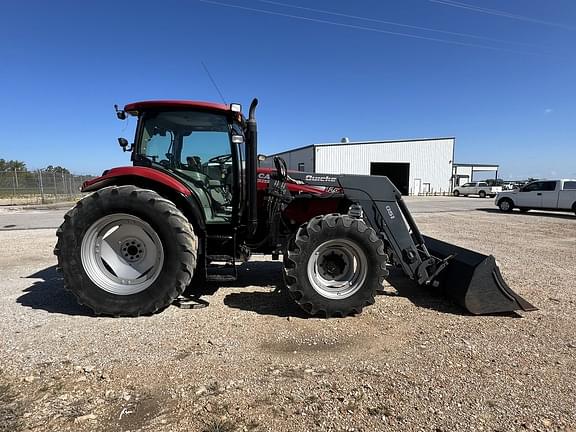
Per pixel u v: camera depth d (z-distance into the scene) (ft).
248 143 13.61
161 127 14.56
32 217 45.19
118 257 12.96
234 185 14.35
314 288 12.55
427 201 88.33
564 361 9.76
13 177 74.79
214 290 15.46
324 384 8.54
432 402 7.92
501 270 19.67
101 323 11.86
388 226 14.53
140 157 14.37
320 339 10.95
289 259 12.50
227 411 7.50
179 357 9.70
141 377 8.71
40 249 24.11
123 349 10.09
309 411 7.55
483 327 11.94
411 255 14.40
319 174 14.69
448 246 16.15
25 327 11.47
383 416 7.44
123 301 12.39
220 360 9.58
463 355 10.03
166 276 12.51
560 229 37.40
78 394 8.00
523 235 33.04
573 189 52.34
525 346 10.60
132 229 12.87
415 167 120.67
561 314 13.15
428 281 14.39
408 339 11.01
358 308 12.76
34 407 7.52
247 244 14.98
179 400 7.86
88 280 12.42
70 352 9.87
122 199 12.49
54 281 16.56
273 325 11.93
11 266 19.43
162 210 12.54
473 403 7.91
